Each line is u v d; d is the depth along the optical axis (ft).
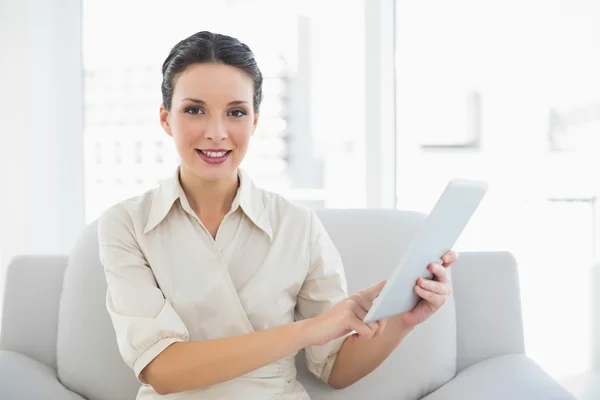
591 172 7.02
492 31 7.06
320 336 3.79
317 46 7.27
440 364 4.82
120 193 7.75
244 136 4.08
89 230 5.13
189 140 4.02
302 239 4.43
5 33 7.21
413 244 3.21
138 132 7.68
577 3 6.92
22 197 7.25
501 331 5.05
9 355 4.72
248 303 4.24
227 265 4.32
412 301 3.82
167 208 4.25
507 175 7.14
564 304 7.16
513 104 7.08
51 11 7.50
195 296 4.17
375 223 5.16
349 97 7.25
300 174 7.39
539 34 7.00
